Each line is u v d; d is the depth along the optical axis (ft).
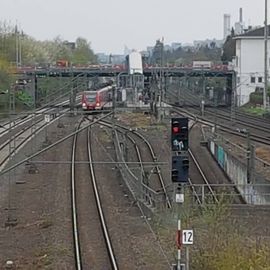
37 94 625.00
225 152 316.19
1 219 224.53
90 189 279.90
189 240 143.84
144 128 452.76
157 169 311.06
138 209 237.66
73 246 185.98
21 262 170.71
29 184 292.40
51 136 466.29
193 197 216.13
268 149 357.00
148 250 178.81
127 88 582.35
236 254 148.66
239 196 248.32
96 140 436.76
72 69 647.15
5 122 449.89
